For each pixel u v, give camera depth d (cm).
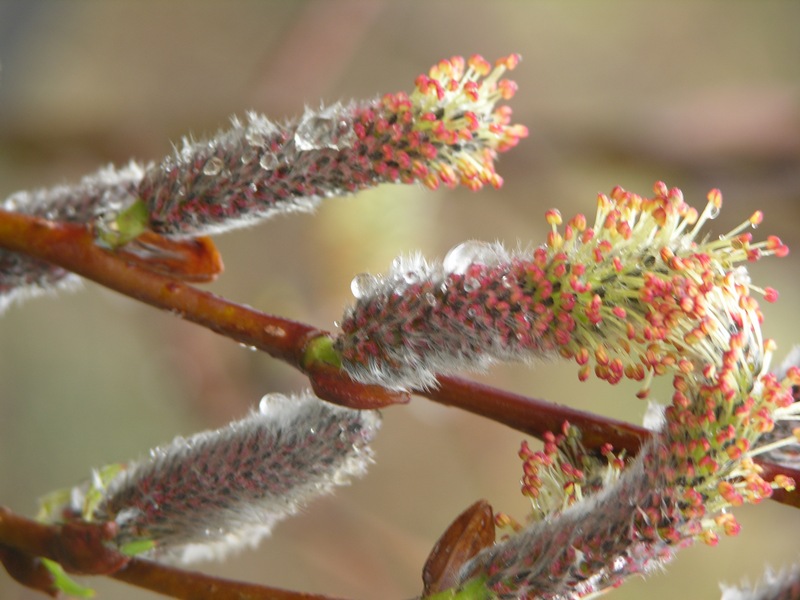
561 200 52
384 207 44
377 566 43
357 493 51
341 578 44
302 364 24
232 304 24
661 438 23
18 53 47
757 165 47
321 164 24
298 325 24
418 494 51
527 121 49
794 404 22
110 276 25
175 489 24
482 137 24
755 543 54
